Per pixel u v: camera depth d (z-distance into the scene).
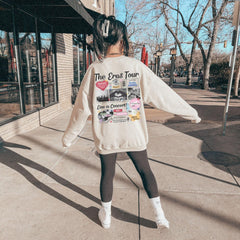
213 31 19.05
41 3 4.58
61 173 3.07
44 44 6.40
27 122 5.22
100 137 1.74
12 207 2.31
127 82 1.67
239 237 1.92
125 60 1.66
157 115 6.88
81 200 2.45
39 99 6.21
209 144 4.28
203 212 2.25
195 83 28.47
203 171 3.15
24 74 5.47
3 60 4.80
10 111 5.09
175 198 2.48
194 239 1.89
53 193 2.58
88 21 6.07
